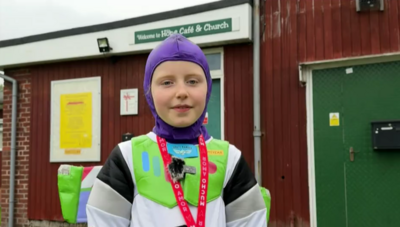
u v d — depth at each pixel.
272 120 4.81
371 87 4.37
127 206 1.54
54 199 6.04
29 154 6.29
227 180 1.63
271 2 4.92
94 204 1.54
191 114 1.57
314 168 4.57
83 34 5.85
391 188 4.20
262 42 4.93
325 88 4.59
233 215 1.63
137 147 1.61
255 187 1.69
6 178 6.44
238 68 5.08
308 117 4.63
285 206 4.66
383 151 4.26
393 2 4.32
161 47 1.61
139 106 5.64
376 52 4.34
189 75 1.57
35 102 6.32
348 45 4.49
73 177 3.40
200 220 1.47
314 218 4.52
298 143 4.66
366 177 4.32
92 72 5.97
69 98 6.07
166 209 1.47
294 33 4.77
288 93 4.76
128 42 5.54
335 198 4.45
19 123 6.42
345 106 4.48
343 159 4.45
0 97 10.73
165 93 1.56
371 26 4.39
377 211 4.25
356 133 4.40
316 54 4.64
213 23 5.00
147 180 1.52
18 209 6.29
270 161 4.78
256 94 4.82
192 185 1.51
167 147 1.61
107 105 5.84
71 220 3.36
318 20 4.66
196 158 1.59
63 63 6.18
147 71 1.65
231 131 5.05
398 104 4.24
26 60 6.21
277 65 4.84
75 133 5.98
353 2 4.50
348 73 4.49
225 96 5.12
